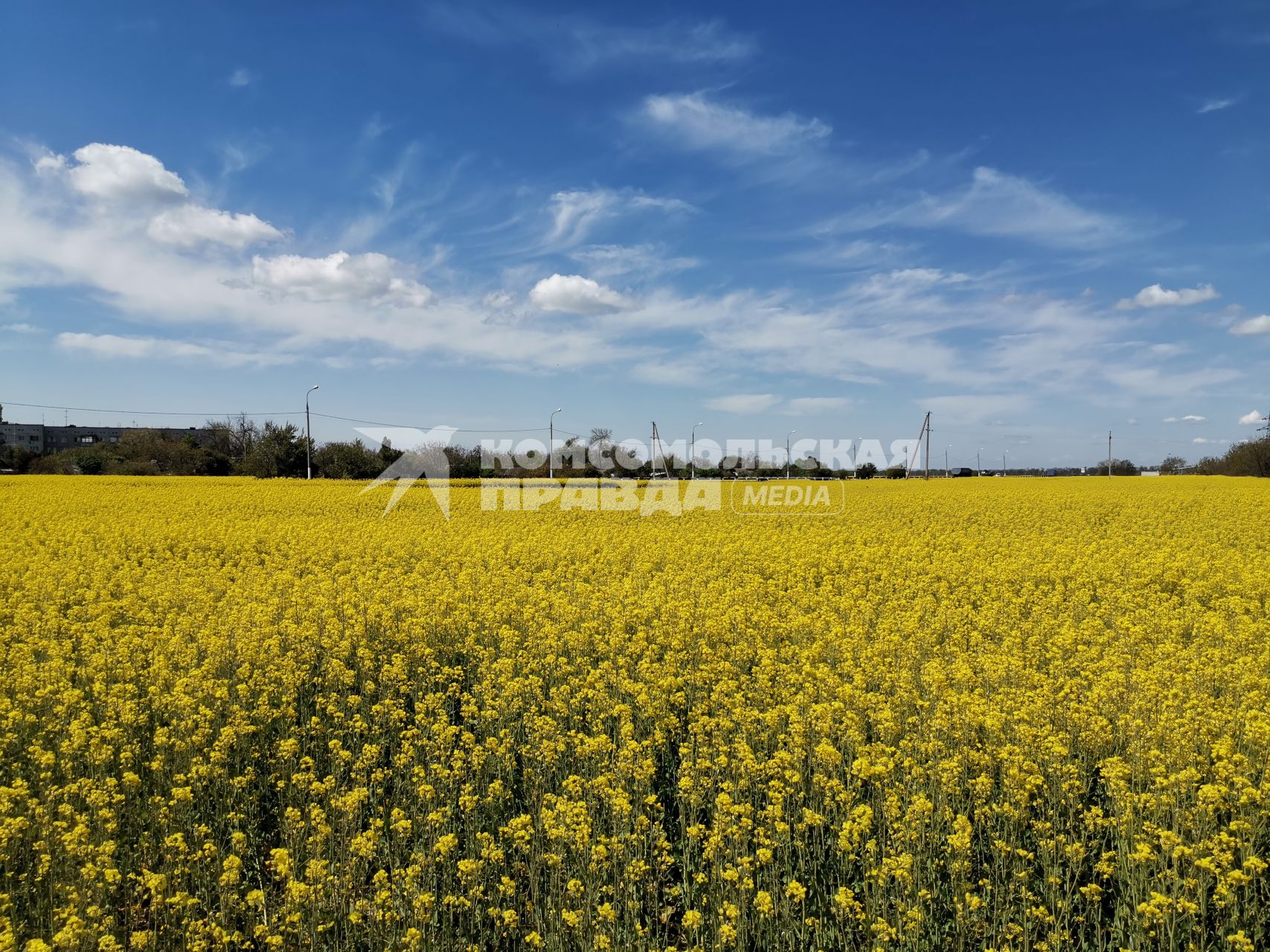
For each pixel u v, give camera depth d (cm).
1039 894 667
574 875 679
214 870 689
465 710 984
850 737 858
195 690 991
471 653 1233
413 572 1792
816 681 1042
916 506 3391
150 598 1472
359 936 628
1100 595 1611
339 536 2298
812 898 666
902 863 621
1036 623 1359
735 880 616
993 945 615
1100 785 832
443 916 647
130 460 7319
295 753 854
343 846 707
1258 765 792
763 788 778
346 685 1075
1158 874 626
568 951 620
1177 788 727
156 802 758
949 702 916
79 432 12538
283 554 2098
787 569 1809
